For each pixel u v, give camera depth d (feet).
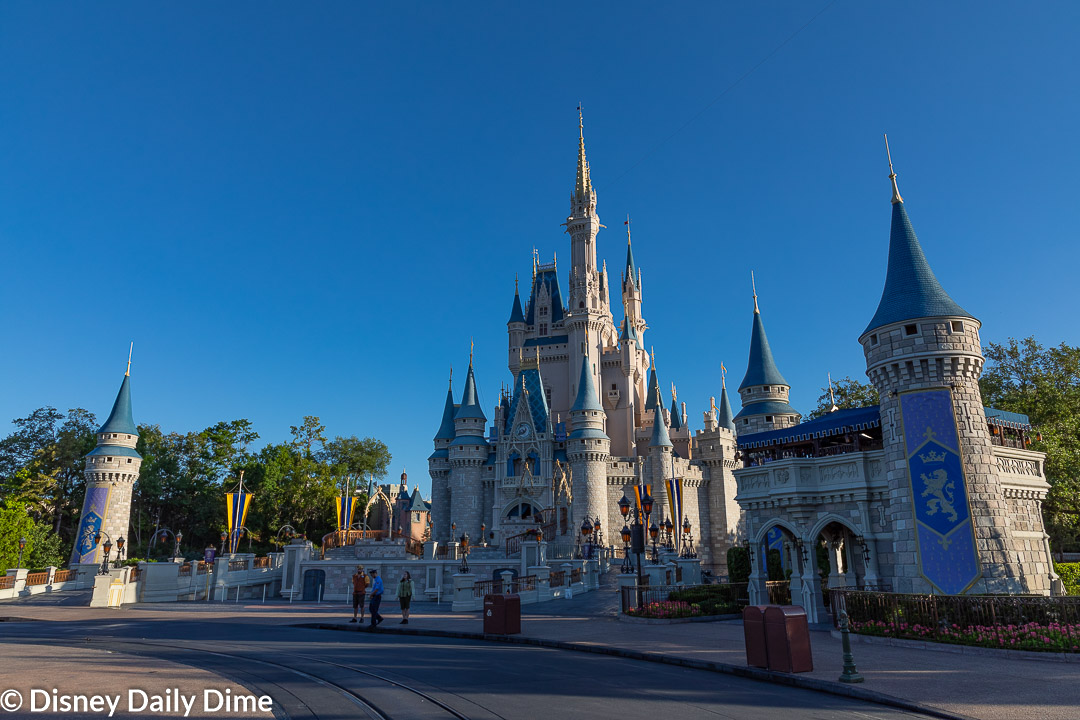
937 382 99.40
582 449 261.44
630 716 38.50
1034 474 107.76
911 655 62.90
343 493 295.07
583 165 344.08
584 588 150.10
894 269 109.91
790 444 127.54
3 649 65.36
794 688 48.39
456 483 279.28
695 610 99.14
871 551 103.14
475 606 119.75
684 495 273.95
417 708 39.68
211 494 281.54
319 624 93.91
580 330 319.27
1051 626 62.49
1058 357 179.32
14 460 273.33
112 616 114.01
